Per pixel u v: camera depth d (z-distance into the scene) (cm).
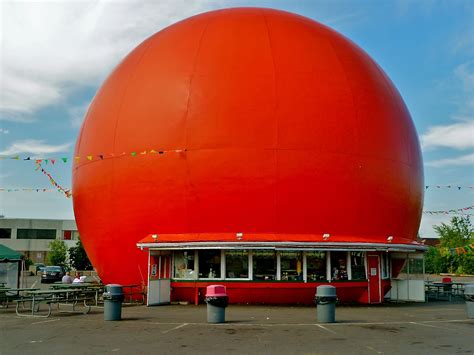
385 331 1273
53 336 1220
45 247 8044
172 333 1243
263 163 1925
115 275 2133
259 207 1906
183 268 2006
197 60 2092
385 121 2152
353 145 2023
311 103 2011
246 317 1552
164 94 2064
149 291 1908
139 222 2008
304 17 2412
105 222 2112
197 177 1941
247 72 2033
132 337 1190
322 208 1938
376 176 2055
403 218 2162
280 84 2014
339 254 2020
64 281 2591
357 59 2250
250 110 1972
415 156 2295
